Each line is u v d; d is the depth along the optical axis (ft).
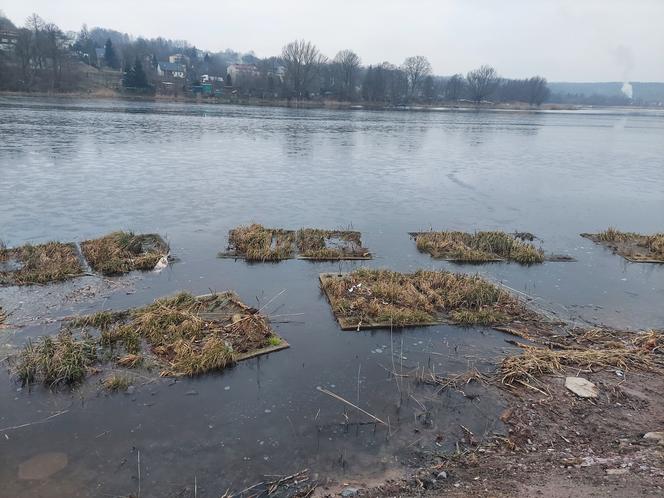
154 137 117.70
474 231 53.01
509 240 46.47
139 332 28.50
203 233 47.93
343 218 55.88
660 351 28.50
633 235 52.19
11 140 99.55
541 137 169.68
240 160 90.48
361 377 25.67
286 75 368.48
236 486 18.43
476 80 463.42
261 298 34.37
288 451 20.26
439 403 23.62
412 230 52.49
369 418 22.41
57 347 25.90
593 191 77.30
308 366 26.50
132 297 33.65
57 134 112.47
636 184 84.48
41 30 318.24
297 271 39.65
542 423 22.20
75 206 55.06
